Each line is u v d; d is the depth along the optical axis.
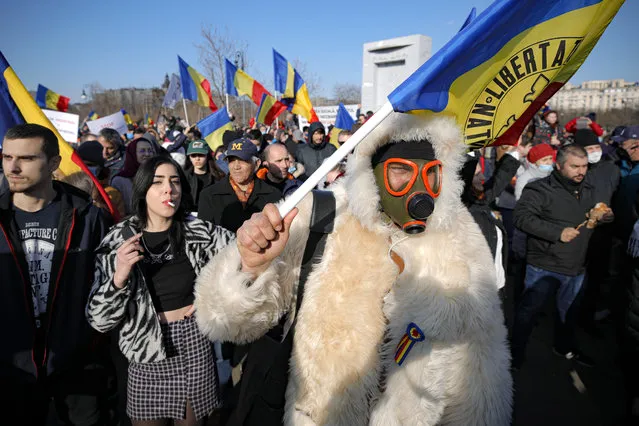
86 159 3.69
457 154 1.45
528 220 3.50
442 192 1.43
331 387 1.33
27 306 2.01
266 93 8.06
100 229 2.29
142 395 2.06
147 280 2.07
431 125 1.41
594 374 3.69
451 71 1.41
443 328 1.31
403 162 1.38
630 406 2.78
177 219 2.18
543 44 1.50
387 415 1.33
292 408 1.40
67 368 2.14
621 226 3.95
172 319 2.10
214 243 2.21
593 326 4.34
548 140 7.58
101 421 2.40
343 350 1.33
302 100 8.37
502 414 1.35
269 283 1.37
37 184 2.03
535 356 3.98
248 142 3.54
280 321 1.52
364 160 1.47
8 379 1.99
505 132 1.59
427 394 1.32
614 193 4.02
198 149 4.59
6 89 2.55
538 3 1.42
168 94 11.77
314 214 1.50
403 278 1.38
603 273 4.19
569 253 3.44
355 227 1.47
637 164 3.99
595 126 7.59
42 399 2.13
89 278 2.20
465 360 1.33
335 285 1.39
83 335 2.16
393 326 1.37
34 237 2.08
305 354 1.37
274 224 1.24
